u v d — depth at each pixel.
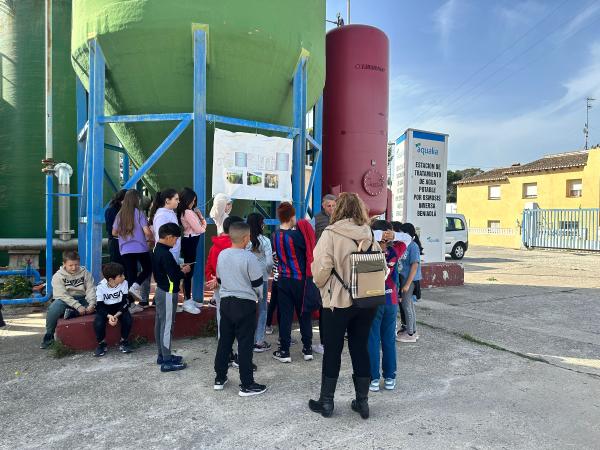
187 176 6.22
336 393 3.57
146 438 2.82
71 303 4.65
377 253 3.06
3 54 8.05
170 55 5.15
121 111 5.77
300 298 4.27
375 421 3.07
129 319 4.52
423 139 8.91
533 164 28.92
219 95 5.50
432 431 2.93
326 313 3.13
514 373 4.04
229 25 5.08
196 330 5.09
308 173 10.67
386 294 3.60
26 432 2.89
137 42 5.08
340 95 7.89
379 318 3.58
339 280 3.03
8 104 8.05
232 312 3.44
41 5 8.10
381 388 3.68
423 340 5.12
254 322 3.53
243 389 3.47
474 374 4.01
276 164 5.66
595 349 4.80
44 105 8.12
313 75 6.20
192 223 4.81
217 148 5.30
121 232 4.68
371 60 7.92
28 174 8.05
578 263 15.15
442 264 9.26
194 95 5.09
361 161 7.88
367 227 3.12
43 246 7.73
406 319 5.00
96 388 3.62
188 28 5.00
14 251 7.68
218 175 5.32
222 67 5.28
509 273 12.09
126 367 4.12
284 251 4.26
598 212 20.22
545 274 11.83
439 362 4.34
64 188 7.61
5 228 8.05
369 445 2.74
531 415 3.18
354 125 7.86
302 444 2.75
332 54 7.97
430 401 3.41
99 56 5.23
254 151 5.52
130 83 5.40
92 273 5.25
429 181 9.07
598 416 3.18
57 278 4.69
